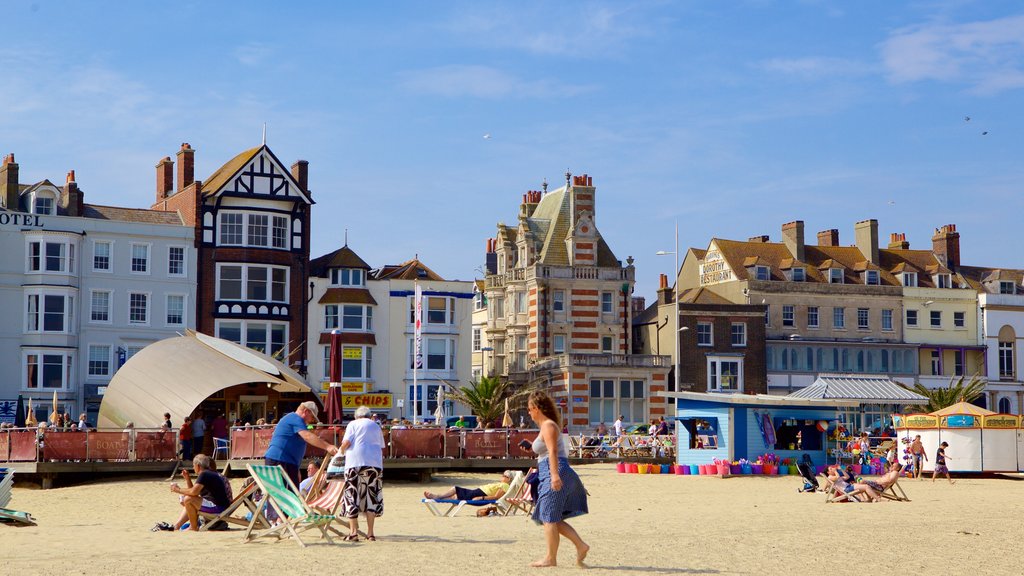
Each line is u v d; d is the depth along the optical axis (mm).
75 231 58500
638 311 93000
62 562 14891
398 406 61969
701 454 44625
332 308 63938
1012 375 83125
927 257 86312
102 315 59062
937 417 43594
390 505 27266
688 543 17609
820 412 44812
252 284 61750
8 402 56656
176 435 35875
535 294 73625
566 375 69562
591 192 75438
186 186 63875
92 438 34344
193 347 42750
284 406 55500
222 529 19188
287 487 18109
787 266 80625
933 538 18938
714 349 75625
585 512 14633
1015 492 34500
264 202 62312
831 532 19719
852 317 80250
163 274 60344
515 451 37344
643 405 71000
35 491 32375
